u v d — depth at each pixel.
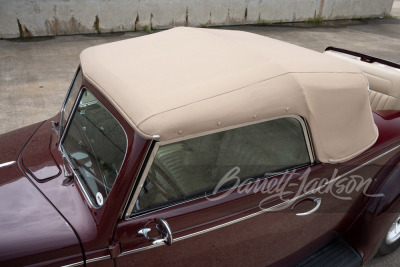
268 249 2.32
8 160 2.14
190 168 1.86
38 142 2.33
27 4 9.42
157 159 1.71
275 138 2.08
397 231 3.14
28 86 6.57
